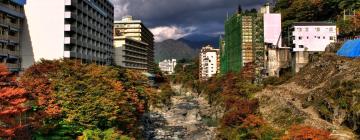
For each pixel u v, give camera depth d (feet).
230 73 645.51
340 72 318.45
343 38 452.76
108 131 238.48
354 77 282.97
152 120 412.57
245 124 274.57
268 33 567.59
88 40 430.61
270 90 378.12
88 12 426.10
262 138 251.19
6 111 160.76
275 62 467.52
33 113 217.77
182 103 604.90
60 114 229.25
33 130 212.23
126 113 271.90
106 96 256.32
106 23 513.86
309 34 463.42
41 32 369.09
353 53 348.79
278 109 313.94
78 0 393.70
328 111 268.82
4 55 332.80
